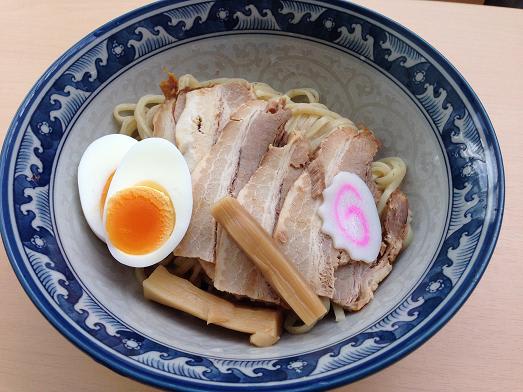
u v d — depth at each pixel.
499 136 0.28
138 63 0.27
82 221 0.24
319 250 0.23
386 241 0.24
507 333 0.22
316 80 0.29
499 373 0.21
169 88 0.27
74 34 0.31
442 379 0.21
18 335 0.22
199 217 0.23
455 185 0.22
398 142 0.26
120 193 0.23
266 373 0.18
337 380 0.17
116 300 0.22
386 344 0.18
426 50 0.24
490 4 0.45
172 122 0.26
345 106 0.29
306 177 0.24
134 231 0.23
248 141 0.25
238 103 0.27
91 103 0.25
